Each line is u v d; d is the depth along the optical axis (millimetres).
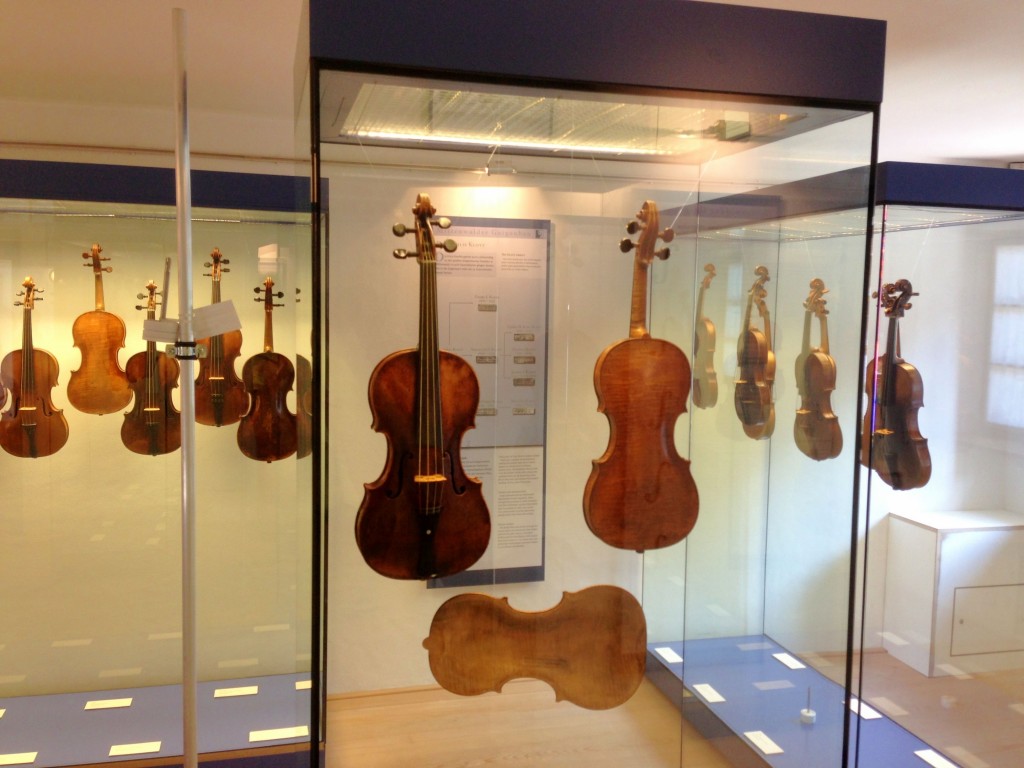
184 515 1787
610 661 2047
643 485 2018
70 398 2600
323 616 1779
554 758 2021
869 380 2553
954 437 2637
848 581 2098
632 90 1835
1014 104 3256
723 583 2156
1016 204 2539
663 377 2004
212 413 2711
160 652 2840
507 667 1956
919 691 2756
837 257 2049
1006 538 2717
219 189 2564
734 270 2031
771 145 1988
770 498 2137
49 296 2527
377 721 1870
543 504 1937
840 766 2135
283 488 2801
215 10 2271
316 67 1649
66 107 3082
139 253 2566
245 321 2684
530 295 1886
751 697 2227
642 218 1950
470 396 1830
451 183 1807
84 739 2521
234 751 2457
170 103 3109
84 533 2711
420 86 1728
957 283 2572
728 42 1885
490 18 1732
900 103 3258
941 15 2354
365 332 1760
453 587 1887
